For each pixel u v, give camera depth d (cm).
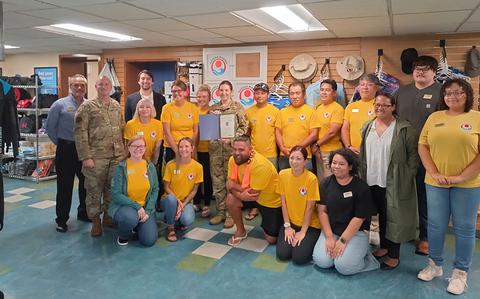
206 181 428
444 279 275
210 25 464
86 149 341
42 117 586
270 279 276
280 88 578
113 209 334
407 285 267
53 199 475
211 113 395
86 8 380
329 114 372
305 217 304
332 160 285
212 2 351
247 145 322
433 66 300
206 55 633
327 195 293
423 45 504
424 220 311
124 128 374
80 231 372
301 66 559
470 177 245
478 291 258
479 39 482
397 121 286
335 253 281
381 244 308
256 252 323
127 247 333
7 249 327
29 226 383
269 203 328
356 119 349
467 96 246
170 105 401
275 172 326
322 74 556
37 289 261
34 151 571
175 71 693
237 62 614
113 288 263
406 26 451
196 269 292
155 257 313
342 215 287
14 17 426
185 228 373
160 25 466
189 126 405
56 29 522
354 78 532
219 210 397
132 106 411
